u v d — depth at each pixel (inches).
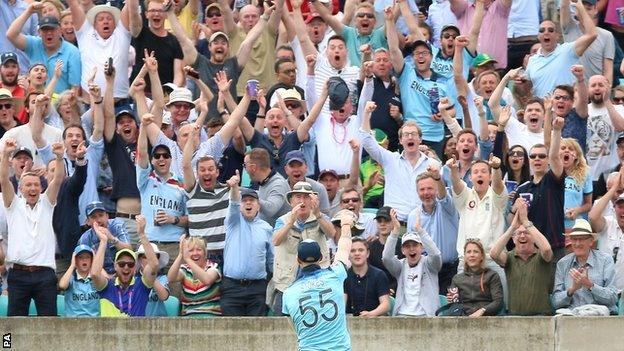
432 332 2928.2
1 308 3041.3
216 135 3260.3
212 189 3132.4
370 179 3309.5
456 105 3526.1
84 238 3068.4
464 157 3213.6
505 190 3068.4
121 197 3208.7
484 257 2977.4
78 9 3595.0
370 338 2933.1
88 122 3344.0
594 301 2947.8
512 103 3590.1
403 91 3489.2
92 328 2945.4
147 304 3002.0
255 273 3011.8
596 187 3417.8
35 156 3280.0
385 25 3676.2
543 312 2967.5
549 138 3270.2
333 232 3019.2
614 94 3587.6
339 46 3538.4
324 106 3385.8
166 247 3132.4
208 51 3713.1
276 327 2933.1
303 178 3157.0
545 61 3661.4
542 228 3048.7
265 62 3671.3
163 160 3159.5
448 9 3860.7
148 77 3587.6
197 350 2942.9
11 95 3363.7
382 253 3048.7
